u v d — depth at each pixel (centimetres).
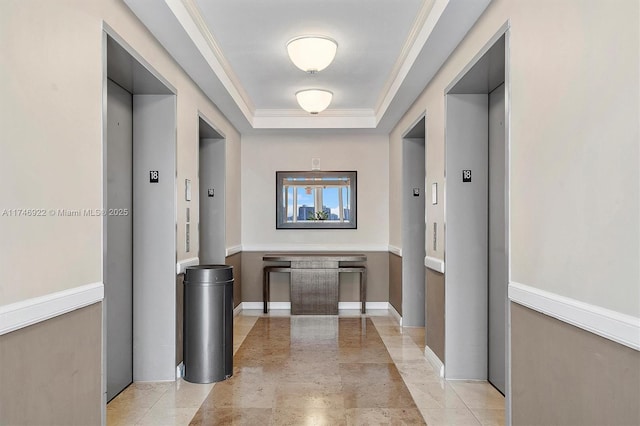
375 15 368
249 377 420
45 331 207
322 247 766
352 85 570
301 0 343
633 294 164
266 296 731
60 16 221
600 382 183
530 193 243
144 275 404
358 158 762
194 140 465
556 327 217
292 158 764
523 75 251
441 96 425
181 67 419
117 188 375
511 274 267
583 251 195
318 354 496
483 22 311
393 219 718
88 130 248
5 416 181
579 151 197
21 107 191
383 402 361
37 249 202
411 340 557
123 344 388
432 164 462
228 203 655
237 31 400
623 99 169
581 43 196
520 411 254
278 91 598
